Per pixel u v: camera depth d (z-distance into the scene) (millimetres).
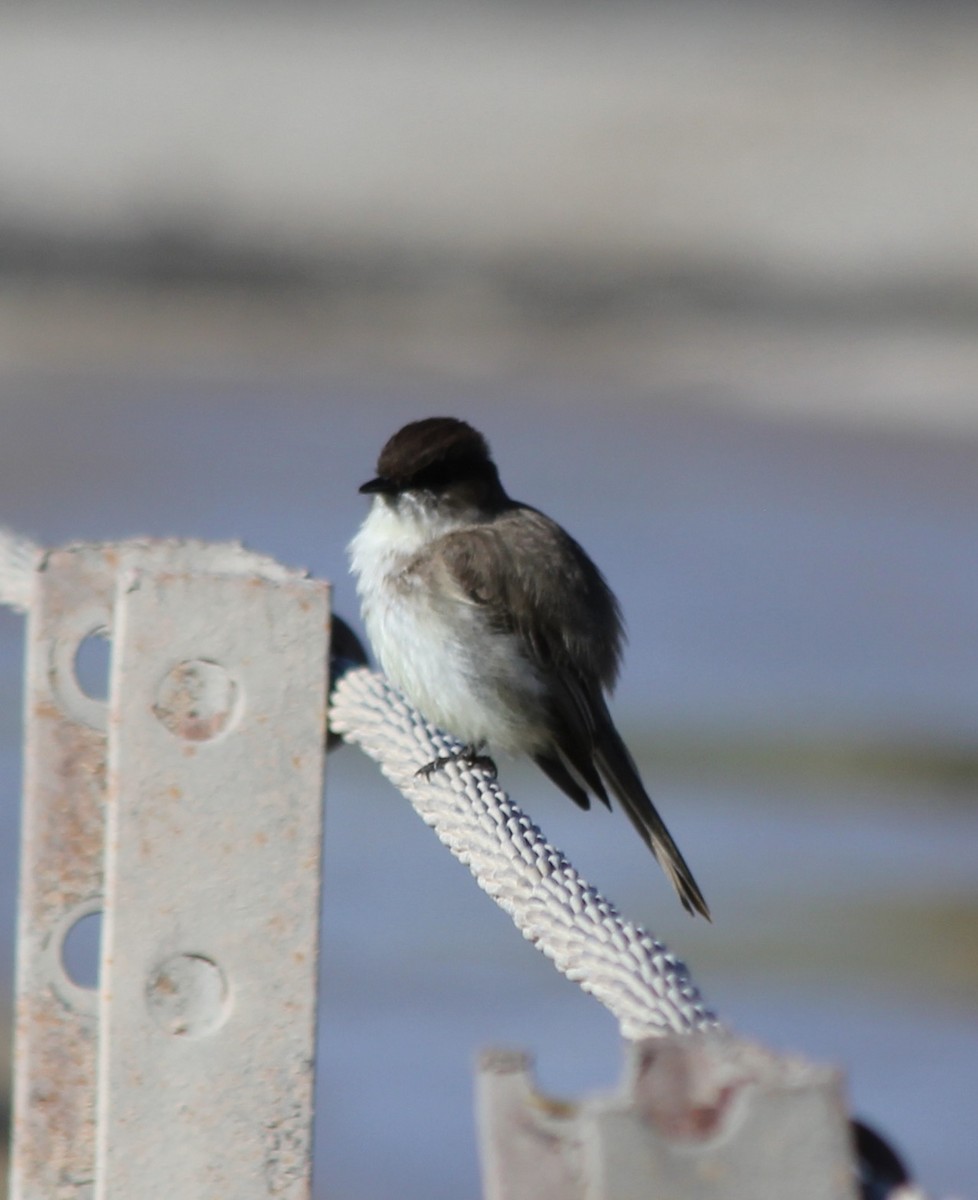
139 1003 3469
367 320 46031
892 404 36812
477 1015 11445
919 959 12648
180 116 56094
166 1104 3469
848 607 22250
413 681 7391
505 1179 2295
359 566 7586
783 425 34844
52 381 36438
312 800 3498
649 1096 2242
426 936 12711
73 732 4066
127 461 29109
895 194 49500
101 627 4078
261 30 64438
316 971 3506
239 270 48719
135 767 3465
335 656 4734
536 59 62781
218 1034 3477
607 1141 2230
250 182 52969
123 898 3467
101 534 24438
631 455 31531
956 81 56594
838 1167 2221
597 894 3637
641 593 22688
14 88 56469
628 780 7406
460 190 52438
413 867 14039
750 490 28922
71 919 4059
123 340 42094
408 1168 9656
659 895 13812
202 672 3486
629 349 43594
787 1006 12023
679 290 47719
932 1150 10203
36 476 27750
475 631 7262
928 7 65625
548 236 49906
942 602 22578
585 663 7426
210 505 26453
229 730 3482
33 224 49250
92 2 64938
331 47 63719
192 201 51438
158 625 3463
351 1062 10867
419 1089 10531
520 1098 2311
